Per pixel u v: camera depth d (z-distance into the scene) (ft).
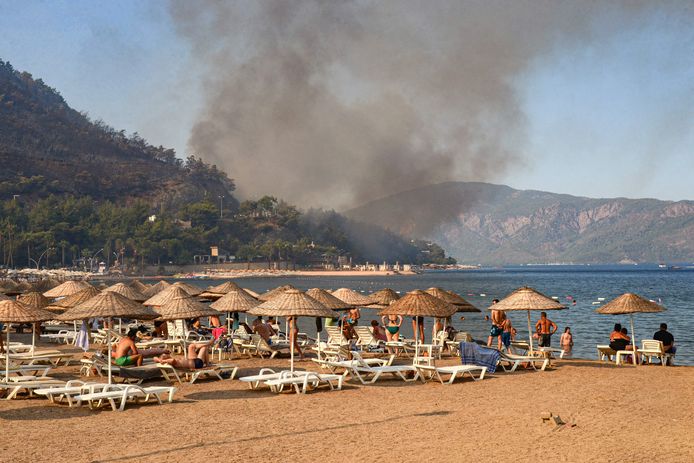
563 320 179.63
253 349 79.87
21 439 37.24
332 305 72.23
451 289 456.04
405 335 131.85
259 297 95.76
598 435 37.04
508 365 69.21
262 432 38.86
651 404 46.65
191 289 105.91
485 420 41.68
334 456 33.35
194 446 35.53
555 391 53.01
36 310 51.88
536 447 34.53
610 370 66.13
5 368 58.08
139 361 59.16
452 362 73.41
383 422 41.45
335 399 49.98
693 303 254.47
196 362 59.26
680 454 32.63
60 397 49.65
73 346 91.81
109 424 41.19
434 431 38.75
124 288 95.66
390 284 600.39
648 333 141.08
